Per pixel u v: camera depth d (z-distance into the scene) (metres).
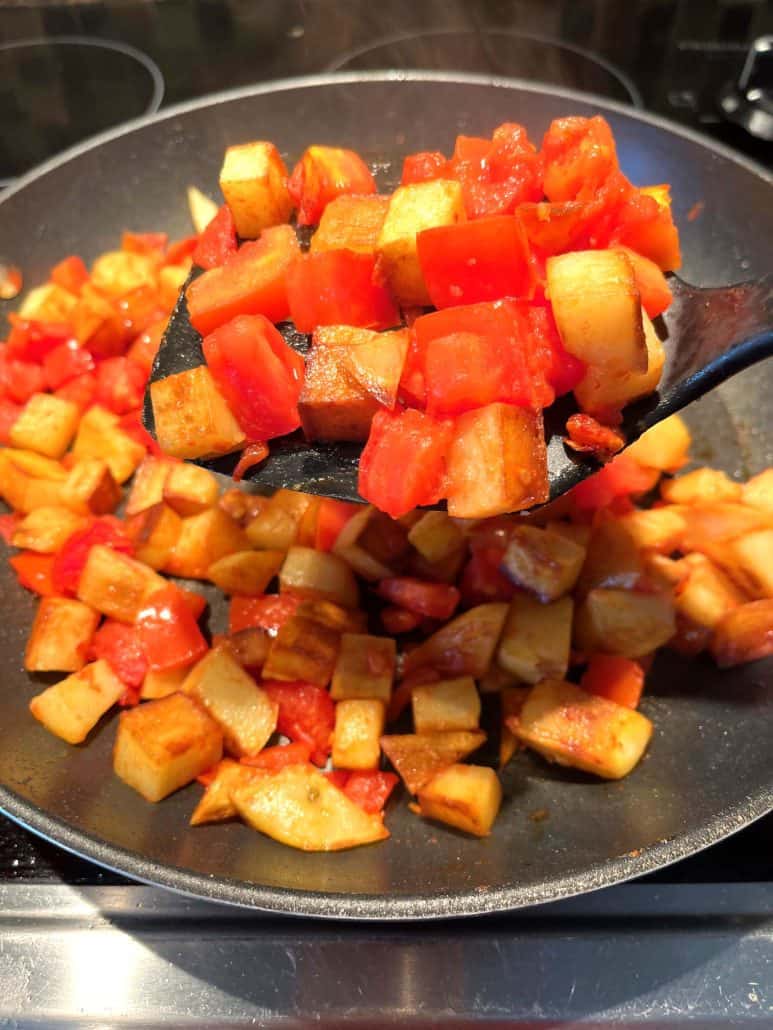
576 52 0.29
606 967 0.15
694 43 0.29
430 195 0.16
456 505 0.14
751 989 0.15
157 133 0.26
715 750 0.17
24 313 0.25
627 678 0.18
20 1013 0.15
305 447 0.16
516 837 0.16
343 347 0.15
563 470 0.15
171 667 0.19
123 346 0.24
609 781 0.17
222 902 0.14
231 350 0.15
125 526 0.21
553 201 0.17
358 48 0.30
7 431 0.24
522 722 0.17
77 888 0.16
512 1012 0.15
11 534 0.22
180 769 0.17
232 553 0.21
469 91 0.26
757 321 0.15
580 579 0.19
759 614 0.18
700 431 0.23
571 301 0.14
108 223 0.27
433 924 0.16
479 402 0.14
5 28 0.31
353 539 0.19
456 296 0.15
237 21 0.31
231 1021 0.15
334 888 0.15
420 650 0.19
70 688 0.18
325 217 0.17
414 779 0.17
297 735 0.19
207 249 0.19
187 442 0.16
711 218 0.23
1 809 0.15
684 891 0.16
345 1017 0.15
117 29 0.31
